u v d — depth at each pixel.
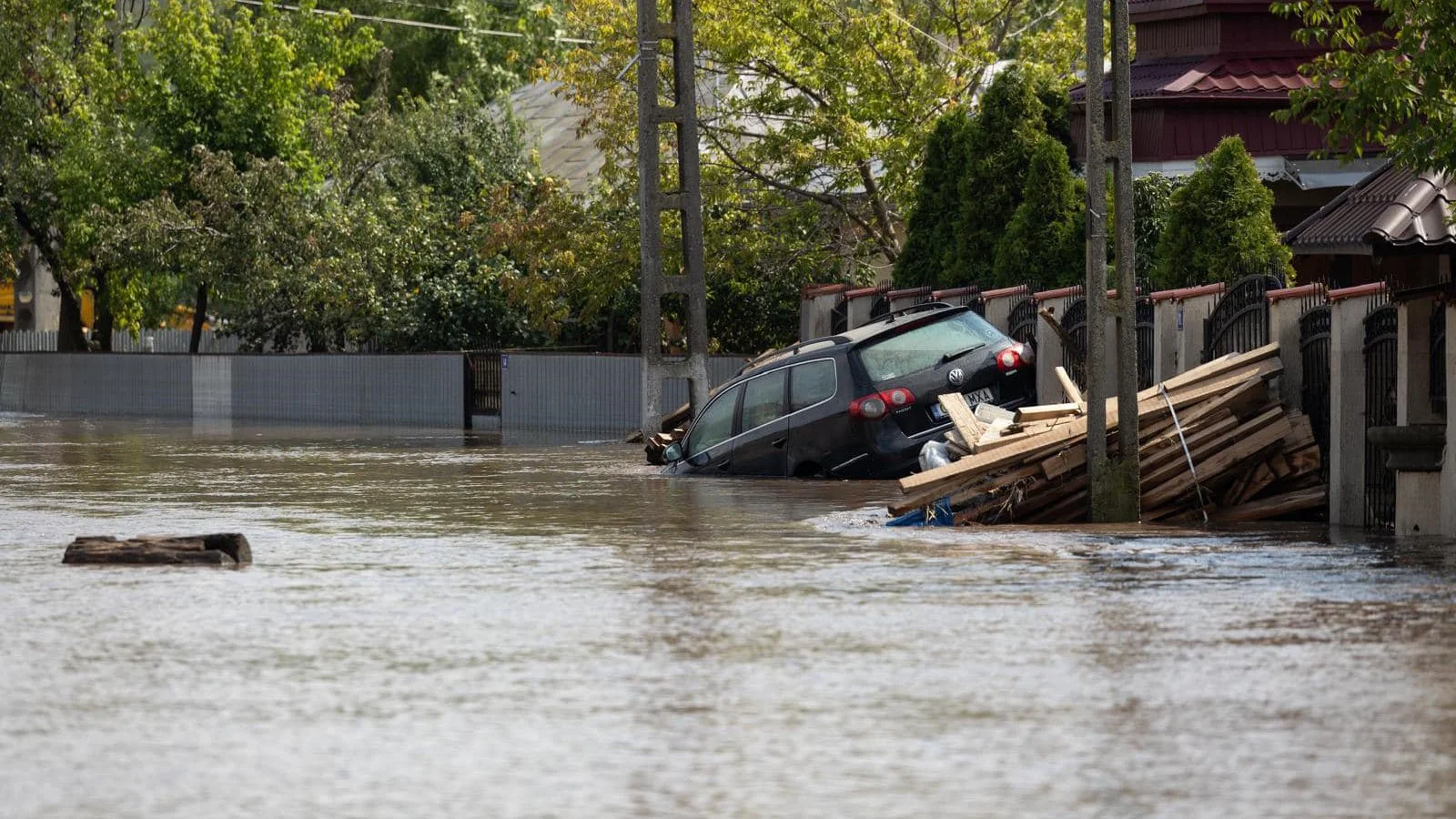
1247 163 63.69
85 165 145.75
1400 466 43.34
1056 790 19.52
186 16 145.88
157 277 160.75
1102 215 47.00
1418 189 67.00
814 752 21.34
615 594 34.47
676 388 104.44
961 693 24.59
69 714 23.78
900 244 108.69
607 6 110.06
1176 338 58.19
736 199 107.56
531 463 75.69
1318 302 50.38
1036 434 48.59
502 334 127.81
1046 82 90.62
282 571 38.75
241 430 113.06
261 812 18.95
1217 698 24.08
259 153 145.75
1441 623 29.83
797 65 105.19
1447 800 19.00
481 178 135.38
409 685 25.53
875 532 45.47
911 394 59.38
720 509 52.19
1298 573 36.03
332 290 127.19
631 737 22.20
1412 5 48.50
